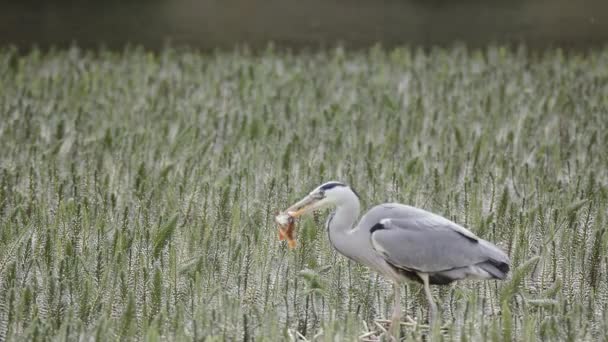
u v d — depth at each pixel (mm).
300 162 14344
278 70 22156
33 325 8852
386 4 34219
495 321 9219
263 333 9008
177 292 10312
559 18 31469
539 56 25203
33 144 14992
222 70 21719
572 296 10586
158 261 11000
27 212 12469
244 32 28875
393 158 14633
